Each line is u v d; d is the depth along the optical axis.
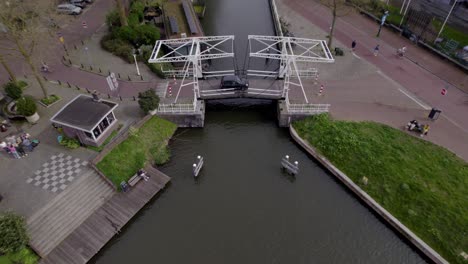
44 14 46.38
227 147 37.34
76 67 45.22
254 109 42.62
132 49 48.12
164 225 29.75
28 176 30.92
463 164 32.59
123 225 29.27
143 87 42.38
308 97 41.50
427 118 38.34
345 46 51.91
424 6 58.06
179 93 41.53
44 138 34.56
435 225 28.28
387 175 31.88
